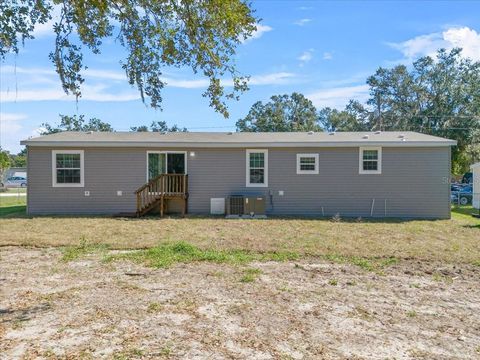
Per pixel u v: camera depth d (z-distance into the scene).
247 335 4.06
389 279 6.33
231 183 15.62
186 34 5.41
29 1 5.23
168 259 7.43
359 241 9.56
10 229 11.20
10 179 47.44
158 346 3.77
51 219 13.59
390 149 15.13
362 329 4.27
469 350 3.77
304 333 4.13
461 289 5.83
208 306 4.94
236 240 9.57
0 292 5.47
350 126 46.19
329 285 5.95
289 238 9.91
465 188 23.09
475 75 36.56
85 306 4.90
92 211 15.47
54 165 15.35
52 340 3.90
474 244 9.34
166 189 15.28
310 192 15.43
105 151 15.48
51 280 6.09
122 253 8.05
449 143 14.59
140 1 5.25
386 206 15.16
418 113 39.50
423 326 4.38
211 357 3.55
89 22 5.55
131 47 5.69
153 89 5.95
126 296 5.31
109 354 3.59
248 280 6.10
